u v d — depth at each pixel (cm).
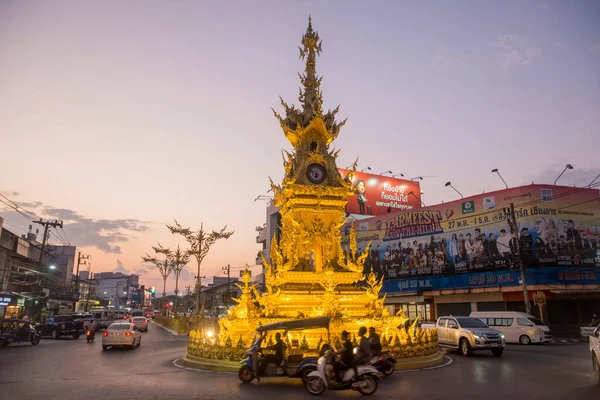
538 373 1568
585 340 3312
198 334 1909
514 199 4116
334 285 1917
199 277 4747
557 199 3997
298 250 2056
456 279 4422
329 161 2189
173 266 6438
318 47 2394
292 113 2258
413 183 6562
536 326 2980
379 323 1830
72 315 4938
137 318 5141
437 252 4656
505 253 4062
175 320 4981
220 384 1373
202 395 1203
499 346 2150
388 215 5212
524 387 1284
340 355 1262
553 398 1125
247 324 1772
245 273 1961
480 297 4234
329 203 2119
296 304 1864
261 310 1875
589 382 1372
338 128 2239
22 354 2484
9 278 5256
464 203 4516
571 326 3828
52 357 2306
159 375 1573
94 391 1273
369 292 1992
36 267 5931
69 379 1511
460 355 2236
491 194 4303
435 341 1897
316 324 1448
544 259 3831
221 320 1922
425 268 4722
